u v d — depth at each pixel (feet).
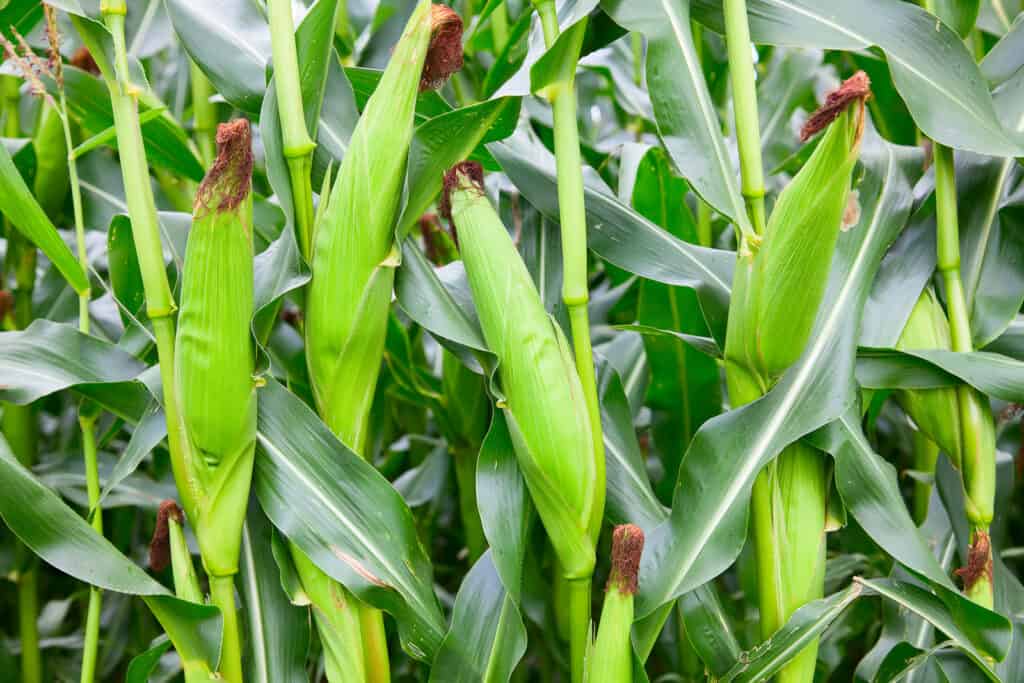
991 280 5.54
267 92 5.18
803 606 5.23
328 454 5.18
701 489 5.23
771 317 5.11
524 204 5.75
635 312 7.44
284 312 6.79
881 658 5.73
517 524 5.24
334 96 5.46
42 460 7.08
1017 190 5.62
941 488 5.68
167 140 6.21
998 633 5.18
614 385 5.67
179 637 5.12
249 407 5.07
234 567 5.15
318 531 5.12
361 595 5.13
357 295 5.11
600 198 5.74
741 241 5.18
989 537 5.61
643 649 5.23
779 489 5.36
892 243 5.48
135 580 5.04
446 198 5.23
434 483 7.05
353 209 5.07
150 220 5.10
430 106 5.66
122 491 6.45
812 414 5.19
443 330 5.21
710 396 6.34
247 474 5.12
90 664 5.56
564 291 5.19
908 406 5.52
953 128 5.24
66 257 5.49
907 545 5.21
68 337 5.46
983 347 5.52
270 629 5.32
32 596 6.86
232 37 5.49
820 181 4.94
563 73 5.16
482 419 6.55
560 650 6.22
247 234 4.95
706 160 5.22
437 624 5.24
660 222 6.33
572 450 5.06
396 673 6.76
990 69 5.61
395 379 6.68
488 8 6.07
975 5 5.50
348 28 7.48
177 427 5.12
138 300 5.94
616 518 5.50
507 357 5.08
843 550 7.47
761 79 8.52
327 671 5.24
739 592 7.41
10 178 5.24
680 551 5.20
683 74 5.26
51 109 6.48
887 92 6.92
